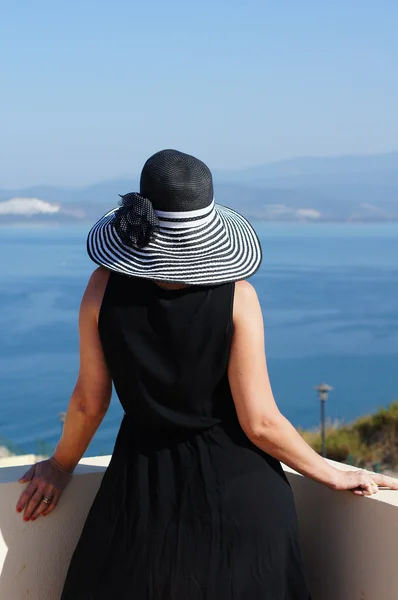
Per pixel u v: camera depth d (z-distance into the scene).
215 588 1.69
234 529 1.70
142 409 1.74
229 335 1.68
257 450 1.78
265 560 1.71
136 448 1.79
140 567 1.72
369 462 17.20
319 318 109.31
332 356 80.94
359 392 62.94
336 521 1.94
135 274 1.66
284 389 64.94
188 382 1.69
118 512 1.78
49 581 1.98
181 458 1.74
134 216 1.65
